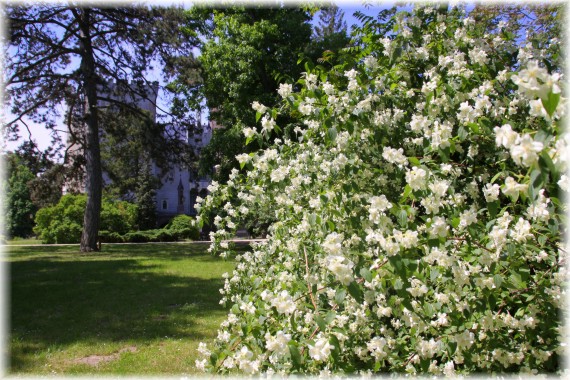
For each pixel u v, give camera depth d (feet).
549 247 6.56
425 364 5.80
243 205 11.48
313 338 5.57
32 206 84.17
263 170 8.69
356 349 6.31
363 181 7.88
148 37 43.42
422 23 9.36
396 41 8.92
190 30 48.16
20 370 11.23
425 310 5.79
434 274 5.57
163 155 51.08
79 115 50.01
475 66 8.17
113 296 20.18
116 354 12.48
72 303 18.74
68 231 59.98
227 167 39.68
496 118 7.43
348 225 7.58
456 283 5.84
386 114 8.11
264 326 6.39
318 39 50.14
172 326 15.07
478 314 6.24
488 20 12.75
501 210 6.53
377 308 6.70
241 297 9.78
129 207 70.44
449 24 9.23
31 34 40.55
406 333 6.74
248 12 44.27
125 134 51.44
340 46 42.57
